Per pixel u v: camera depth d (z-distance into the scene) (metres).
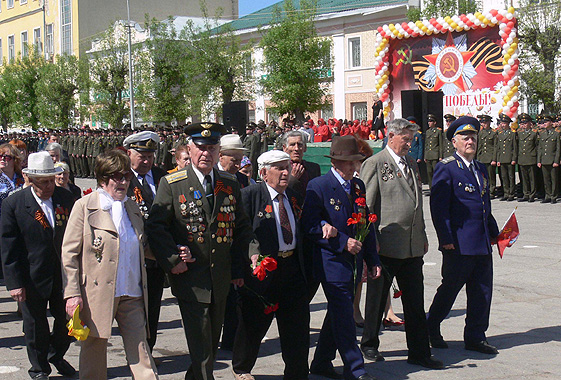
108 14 52.00
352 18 36.44
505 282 9.33
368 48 36.06
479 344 6.54
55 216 6.05
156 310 6.45
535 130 18.25
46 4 54.69
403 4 34.44
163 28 35.50
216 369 6.29
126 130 32.00
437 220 6.50
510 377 5.83
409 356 6.22
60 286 6.05
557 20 21.47
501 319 7.66
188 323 5.20
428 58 23.53
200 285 5.16
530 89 22.36
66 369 6.19
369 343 6.38
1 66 60.12
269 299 5.67
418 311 6.17
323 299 8.87
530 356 6.37
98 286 4.88
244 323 5.72
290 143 6.99
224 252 5.27
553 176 17.48
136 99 35.69
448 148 19.48
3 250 5.89
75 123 42.12
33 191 6.05
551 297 8.53
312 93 32.03
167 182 5.24
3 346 7.17
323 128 28.17
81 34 51.09
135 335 4.98
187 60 34.03
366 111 36.47
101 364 5.00
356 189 5.90
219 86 33.22
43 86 41.25
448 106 23.06
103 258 4.90
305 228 5.77
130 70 35.59
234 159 6.55
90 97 40.12
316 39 31.91
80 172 33.97
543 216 15.30
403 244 6.16
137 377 4.90
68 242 4.91
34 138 39.66
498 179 22.36
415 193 6.26
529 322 7.51
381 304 6.32
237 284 5.44
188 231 5.18
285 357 5.69
